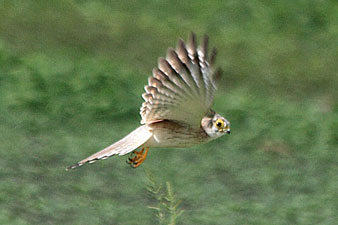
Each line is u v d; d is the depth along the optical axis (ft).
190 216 42.09
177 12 76.33
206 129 24.63
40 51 64.08
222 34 74.08
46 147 50.11
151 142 24.23
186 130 24.14
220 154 52.85
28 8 71.31
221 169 50.26
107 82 59.31
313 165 52.47
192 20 75.41
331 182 49.52
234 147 54.39
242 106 60.44
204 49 22.02
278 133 57.00
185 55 21.98
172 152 52.13
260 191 47.29
